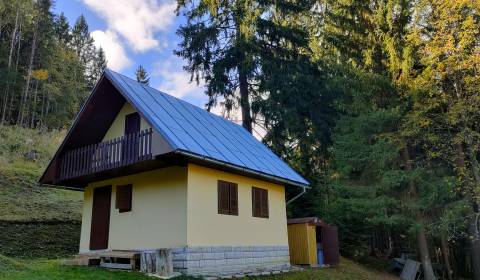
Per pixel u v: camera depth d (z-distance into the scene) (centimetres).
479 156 1766
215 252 1105
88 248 1323
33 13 4344
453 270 2109
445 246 1959
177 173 1107
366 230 2012
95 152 1216
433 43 1585
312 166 2048
